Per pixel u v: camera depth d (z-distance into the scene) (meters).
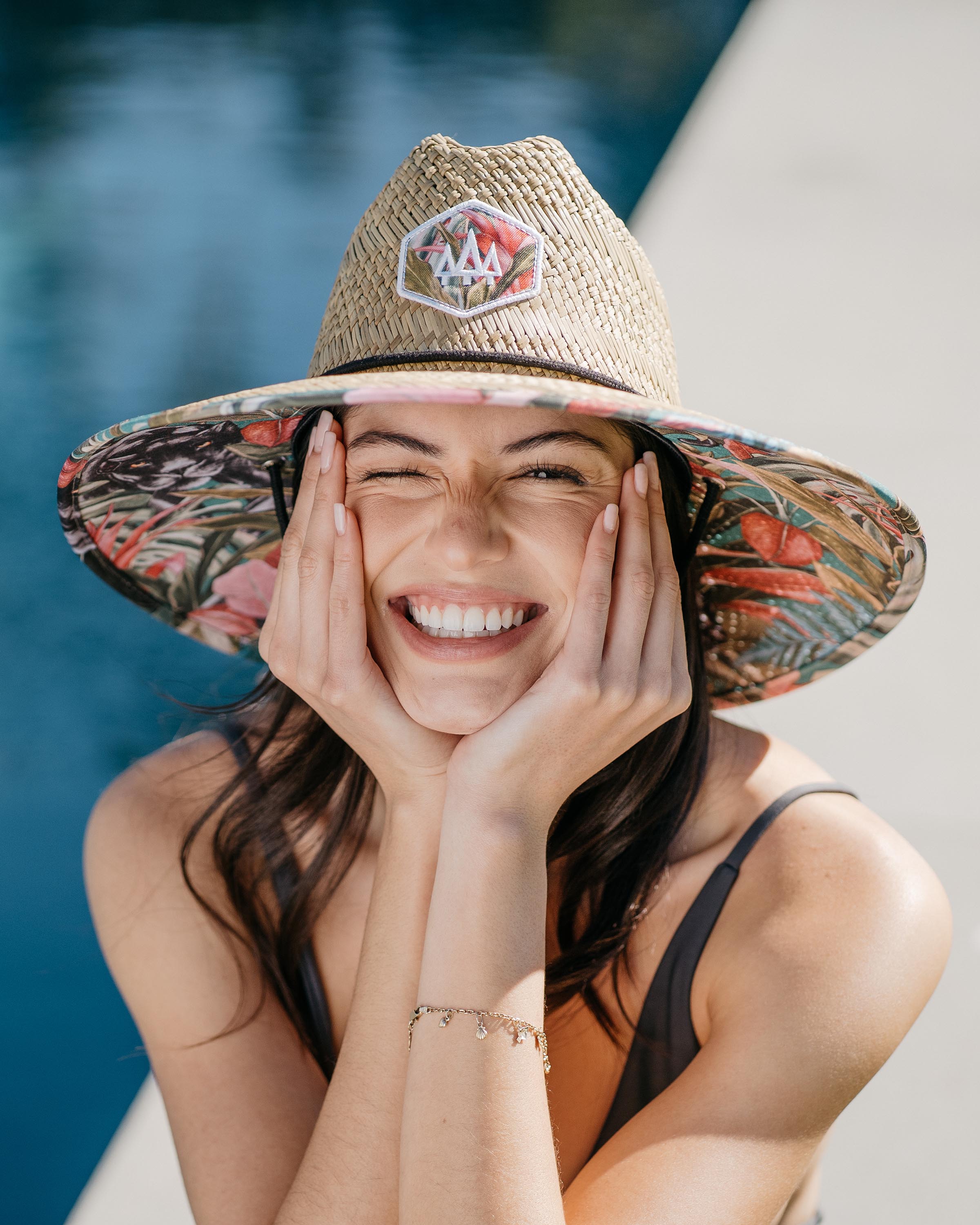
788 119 8.52
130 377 6.21
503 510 1.55
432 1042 1.49
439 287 1.50
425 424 1.50
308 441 1.65
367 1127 1.53
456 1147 1.43
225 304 7.01
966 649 4.05
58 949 3.57
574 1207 1.52
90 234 7.86
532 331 1.50
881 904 1.68
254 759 1.92
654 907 1.79
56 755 4.23
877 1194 2.38
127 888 1.88
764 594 1.91
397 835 1.67
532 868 1.58
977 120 8.43
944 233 6.95
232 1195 1.69
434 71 11.02
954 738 3.67
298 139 9.48
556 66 10.87
